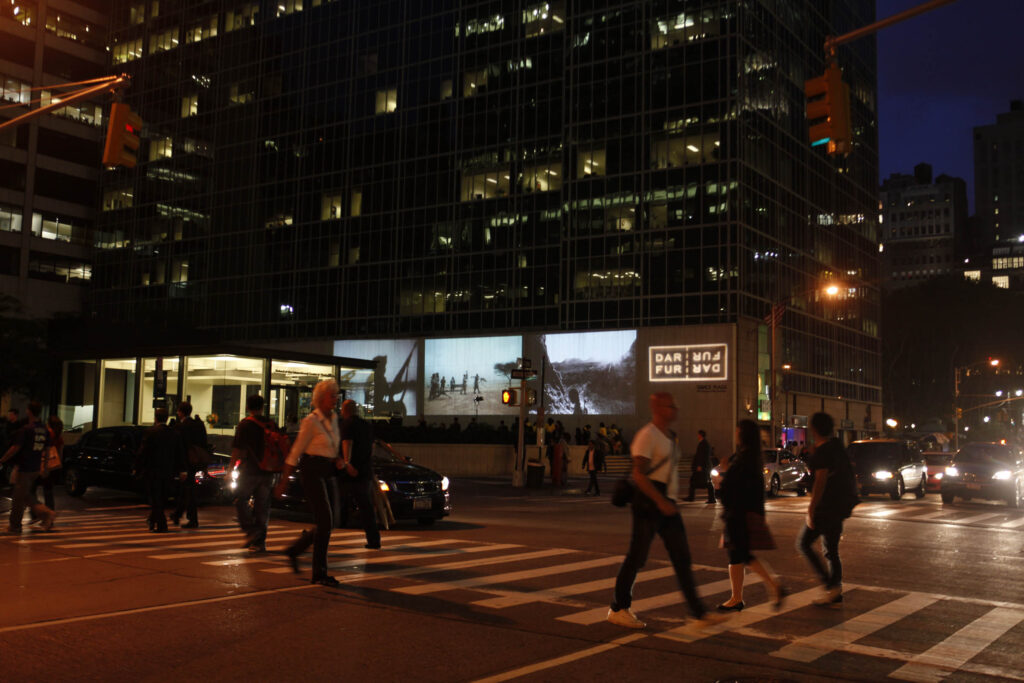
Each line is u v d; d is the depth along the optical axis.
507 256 59.41
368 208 65.44
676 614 8.27
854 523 19.38
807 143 62.28
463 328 60.41
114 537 13.60
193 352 37.28
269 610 8.09
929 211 191.12
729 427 50.62
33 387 46.44
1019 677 6.32
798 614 8.48
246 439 11.97
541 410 33.19
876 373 72.00
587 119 57.78
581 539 14.58
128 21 79.88
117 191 78.00
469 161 61.84
